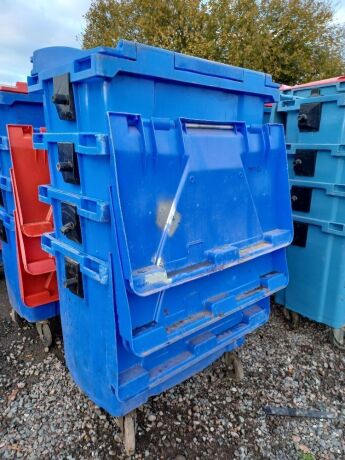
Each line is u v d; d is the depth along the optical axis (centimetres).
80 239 168
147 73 146
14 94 274
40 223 256
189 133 166
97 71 132
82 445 200
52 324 307
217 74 175
